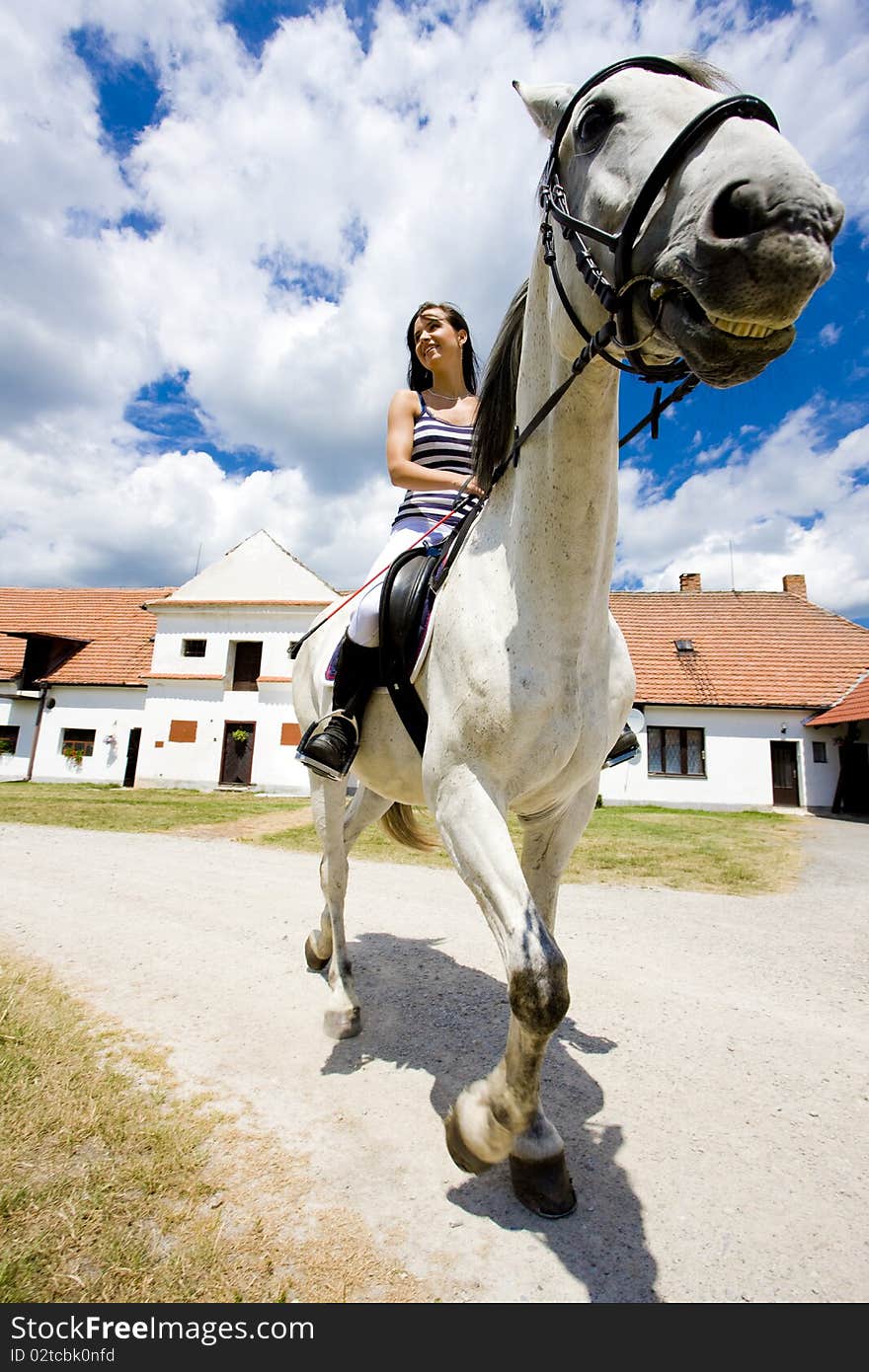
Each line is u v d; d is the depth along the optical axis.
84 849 7.88
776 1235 1.78
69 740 24.66
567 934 4.62
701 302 1.08
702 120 1.19
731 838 10.98
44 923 4.60
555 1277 1.62
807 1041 2.97
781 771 21.48
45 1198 1.79
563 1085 2.55
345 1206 1.85
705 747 21.20
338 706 2.50
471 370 2.88
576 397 1.61
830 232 1.03
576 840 2.18
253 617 22.30
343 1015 2.90
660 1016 3.21
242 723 21.88
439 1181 1.97
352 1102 2.39
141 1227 1.72
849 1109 2.42
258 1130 2.19
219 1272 1.59
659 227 1.21
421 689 2.13
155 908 5.11
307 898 5.59
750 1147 2.18
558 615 1.75
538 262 1.74
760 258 1.00
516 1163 1.90
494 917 1.60
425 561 2.30
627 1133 2.24
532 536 1.75
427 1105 2.38
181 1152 2.03
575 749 1.83
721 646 23.84
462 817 1.72
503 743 1.73
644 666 22.98
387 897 5.73
